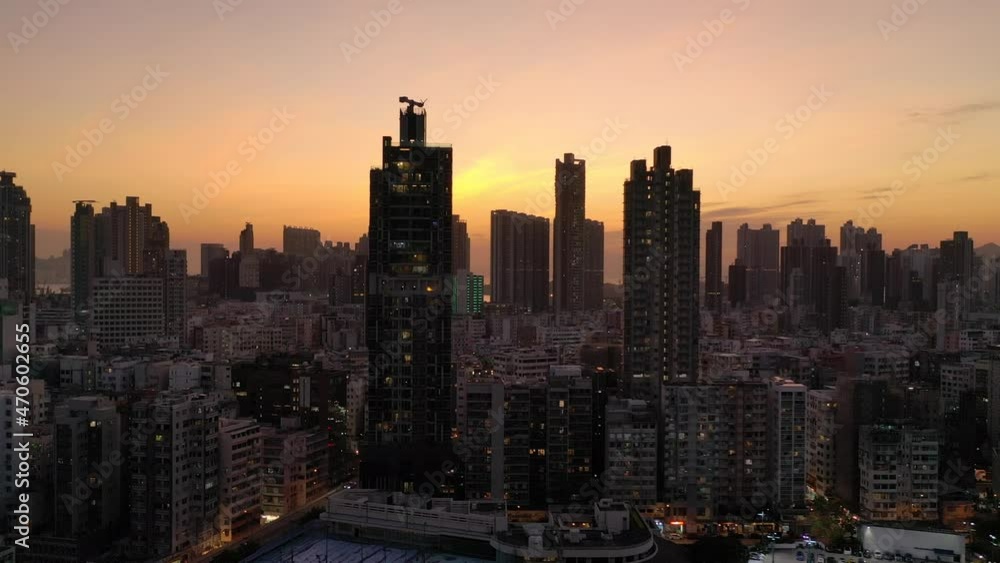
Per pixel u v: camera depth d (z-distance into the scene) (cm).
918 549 15938
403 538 17462
